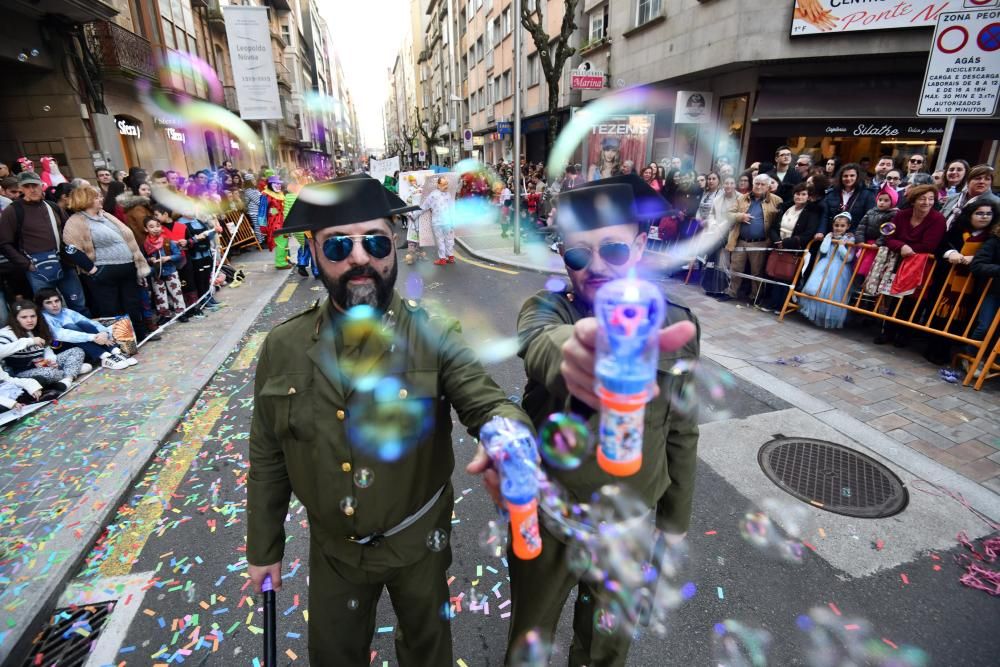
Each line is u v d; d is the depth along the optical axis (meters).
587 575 1.47
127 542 2.72
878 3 9.29
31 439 3.57
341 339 1.32
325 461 1.31
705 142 13.00
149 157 15.56
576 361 0.81
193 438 3.74
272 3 34.50
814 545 2.61
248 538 1.48
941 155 5.48
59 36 10.95
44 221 4.81
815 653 2.05
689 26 11.93
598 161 13.39
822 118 10.42
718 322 6.00
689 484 1.55
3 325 4.67
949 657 2.02
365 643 1.59
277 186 11.09
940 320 4.56
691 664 2.02
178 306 6.58
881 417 3.78
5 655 2.02
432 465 1.42
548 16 19.92
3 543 2.60
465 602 2.34
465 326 6.20
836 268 5.45
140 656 2.09
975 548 2.56
